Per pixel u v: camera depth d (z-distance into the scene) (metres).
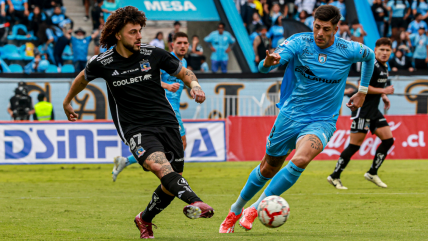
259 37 29.03
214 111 26.05
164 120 6.82
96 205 11.45
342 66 7.96
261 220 6.57
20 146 21.44
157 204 7.05
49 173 19.59
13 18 28.67
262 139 22.94
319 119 7.99
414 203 11.44
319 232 7.72
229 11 29.56
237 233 7.77
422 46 29.47
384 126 14.52
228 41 29.02
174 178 5.98
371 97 14.46
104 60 6.80
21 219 9.30
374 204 11.33
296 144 7.90
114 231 8.00
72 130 21.47
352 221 9.05
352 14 30.22
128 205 11.45
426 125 23.09
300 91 8.00
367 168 20.36
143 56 6.77
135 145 6.56
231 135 22.80
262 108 25.94
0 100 25.59
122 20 6.54
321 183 15.87
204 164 22.66
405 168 20.17
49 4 29.36
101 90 26.02
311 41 7.96
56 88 26.00
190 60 28.66
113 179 15.50
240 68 29.41
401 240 6.76
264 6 29.92
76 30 29.06
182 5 30.05
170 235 7.58
